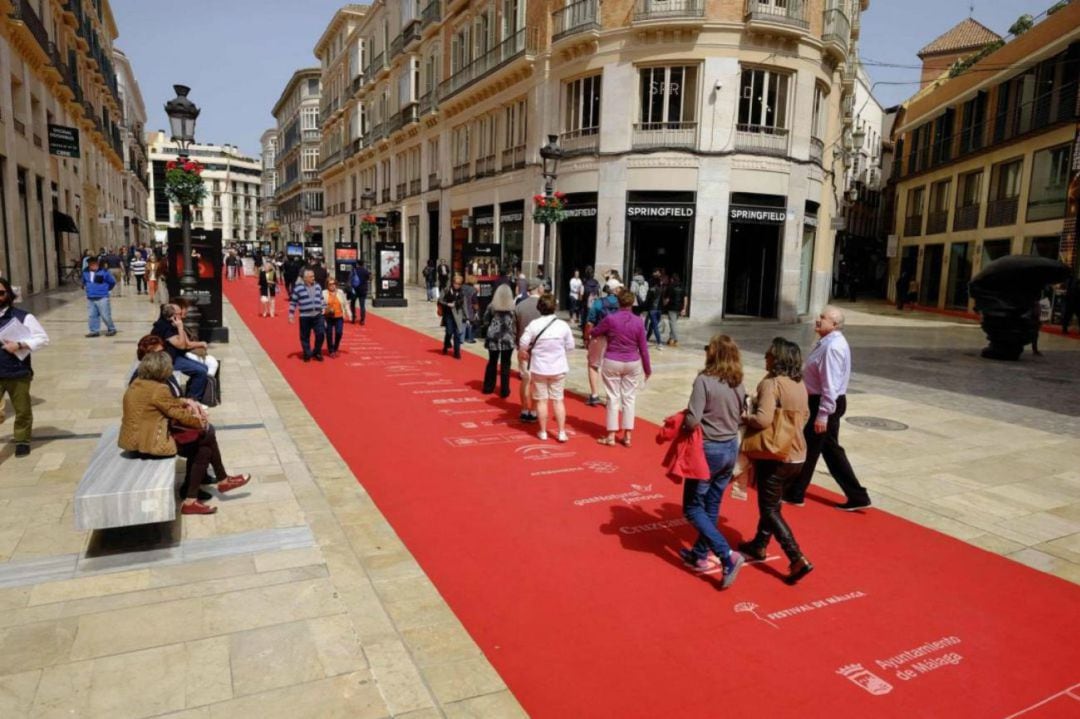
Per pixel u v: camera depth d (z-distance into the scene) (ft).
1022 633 13.46
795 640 12.96
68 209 105.60
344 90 177.06
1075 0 76.02
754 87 71.56
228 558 15.08
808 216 77.87
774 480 15.23
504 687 11.26
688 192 71.36
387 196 145.79
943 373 44.55
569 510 19.02
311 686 10.91
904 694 11.45
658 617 13.61
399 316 71.87
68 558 14.79
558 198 57.11
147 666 11.19
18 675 10.83
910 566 16.22
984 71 96.32
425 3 120.47
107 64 151.53
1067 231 76.69
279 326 60.70
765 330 68.18
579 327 67.15
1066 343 63.82
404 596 14.03
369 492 19.94
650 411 31.45
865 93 151.12
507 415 29.78
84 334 49.52
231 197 453.99
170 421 17.12
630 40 71.72
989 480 22.72
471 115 101.40
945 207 110.83
